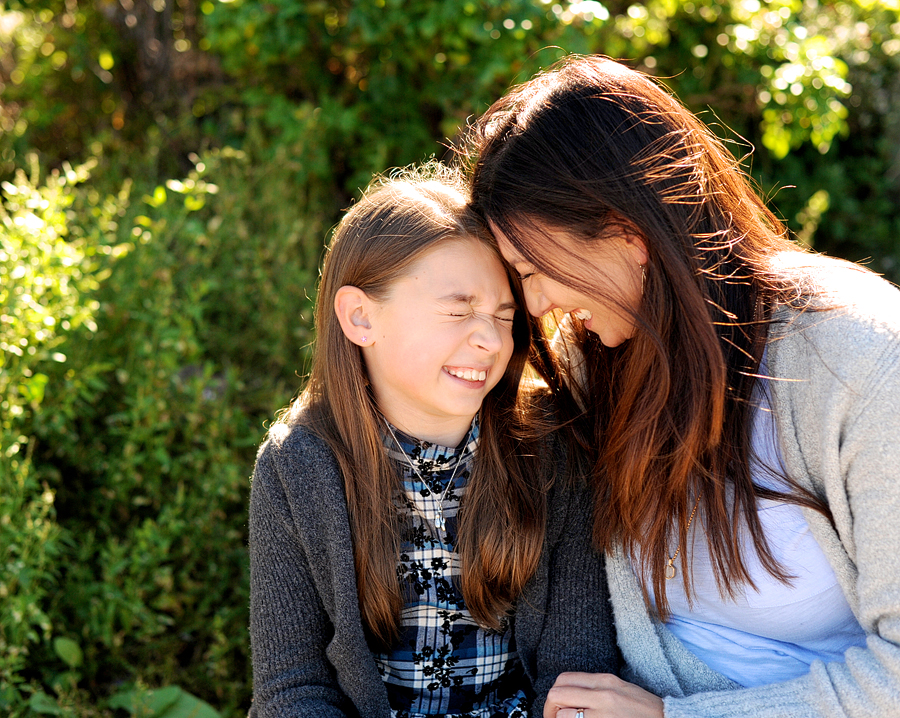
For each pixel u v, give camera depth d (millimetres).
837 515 1289
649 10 3459
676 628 1531
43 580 2154
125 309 2479
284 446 1582
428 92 3281
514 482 1579
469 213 1512
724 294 1349
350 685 1560
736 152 3746
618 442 1419
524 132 1343
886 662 1242
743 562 1390
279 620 1600
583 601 1610
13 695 1909
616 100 1321
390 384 1543
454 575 1594
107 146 3686
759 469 1374
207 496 2291
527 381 1686
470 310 1450
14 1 3867
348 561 1519
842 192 4195
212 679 2174
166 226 2719
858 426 1229
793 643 1475
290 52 3238
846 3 4266
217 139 3508
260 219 3049
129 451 2268
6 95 3846
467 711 1617
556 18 3055
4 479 2029
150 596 2191
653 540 1439
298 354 2777
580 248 1312
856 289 1315
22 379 2160
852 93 4324
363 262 1509
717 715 1379
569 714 1456
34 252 2262
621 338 1426
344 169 3545
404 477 1571
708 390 1322
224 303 2816
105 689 2150
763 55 3475
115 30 3930
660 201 1291
